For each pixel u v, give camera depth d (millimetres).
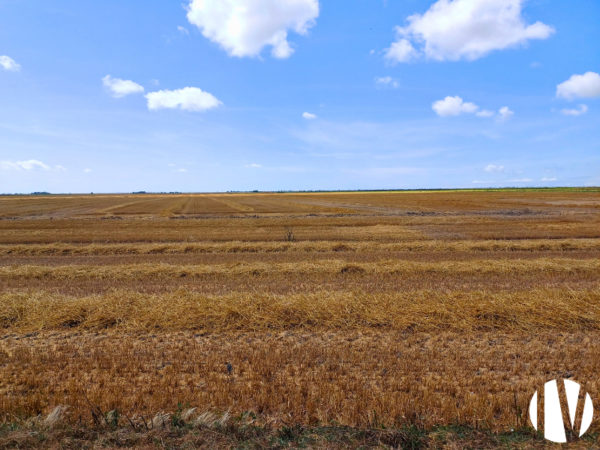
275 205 66875
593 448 4492
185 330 8953
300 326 9180
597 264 15711
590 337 8336
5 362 7156
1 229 30703
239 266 15883
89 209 58281
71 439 4699
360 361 7105
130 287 13047
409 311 9531
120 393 5969
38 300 10359
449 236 25344
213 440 4629
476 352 7527
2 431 4895
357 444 4559
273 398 5699
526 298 10117
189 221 36406
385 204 65750
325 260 16719
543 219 35781
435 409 5367
